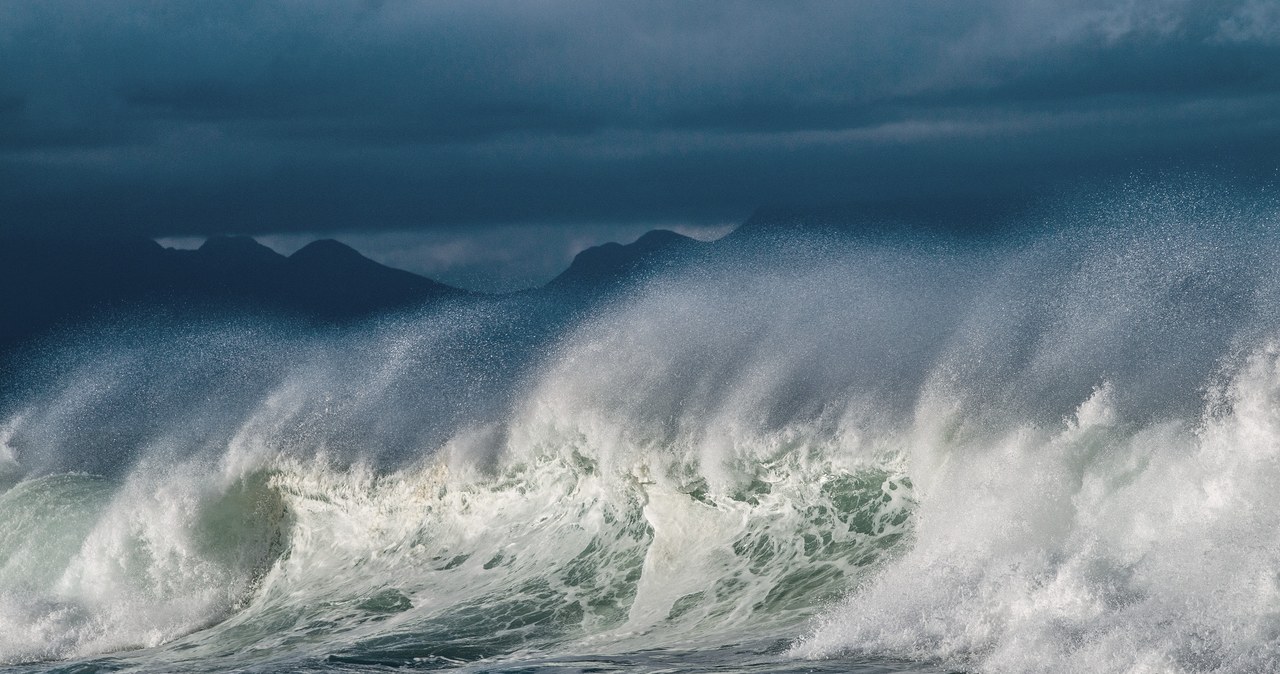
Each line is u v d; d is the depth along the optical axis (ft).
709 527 128.06
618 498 135.64
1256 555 81.35
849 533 118.42
